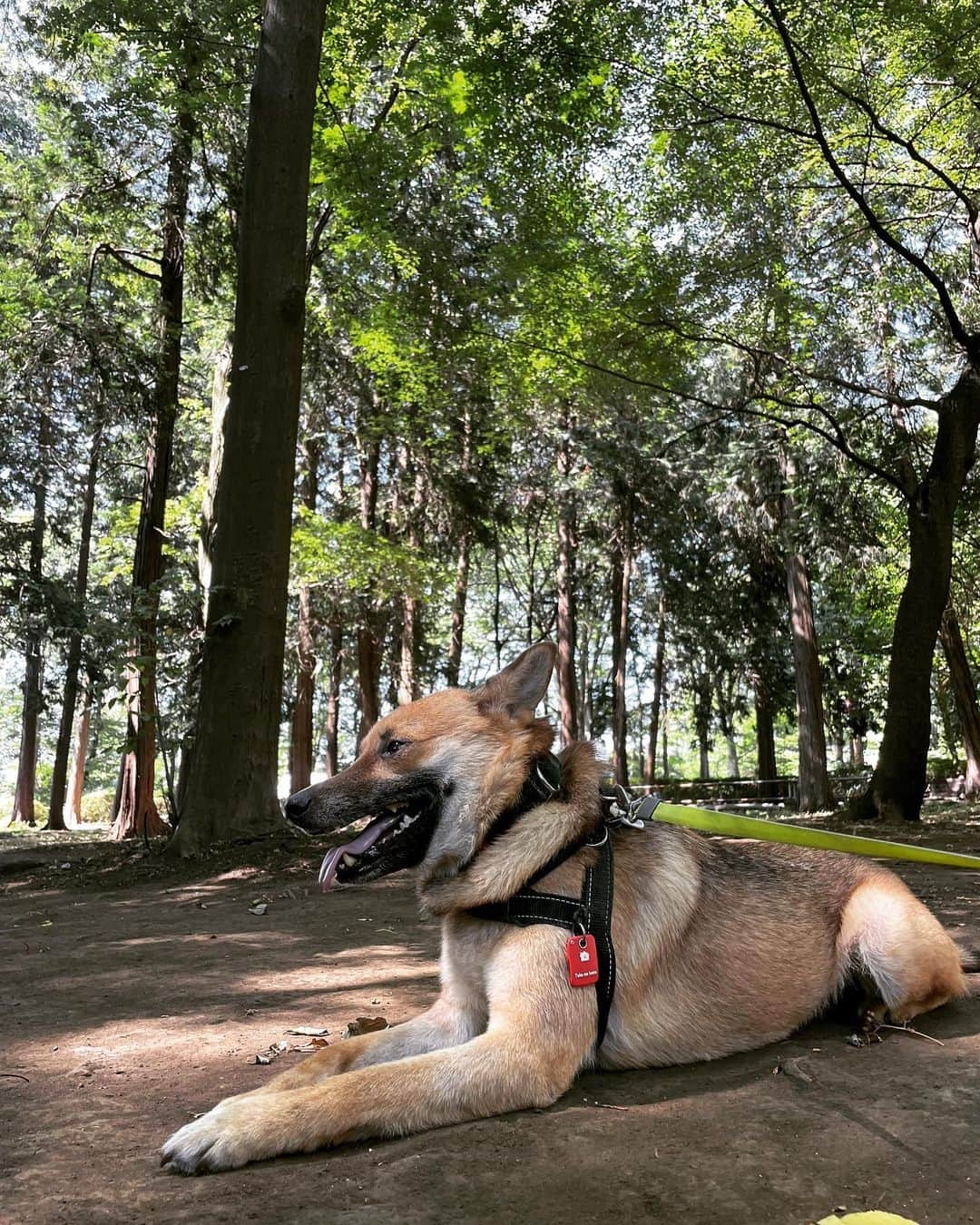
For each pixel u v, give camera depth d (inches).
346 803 122.6
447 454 1114.1
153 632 459.2
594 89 584.1
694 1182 86.3
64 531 912.9
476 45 573.9
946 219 661.3
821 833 126.8
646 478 1141.1
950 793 1141.7
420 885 125.6
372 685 1165.1
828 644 1334.9
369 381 996.6
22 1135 103.0
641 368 684.1
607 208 681.0
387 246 679.7
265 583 413.7
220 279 693.3
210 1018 158.9
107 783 2128.4
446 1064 101.5
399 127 641.0
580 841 118.6
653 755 1449.3
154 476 688.4
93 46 607.8
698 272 643.5
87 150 640.4
